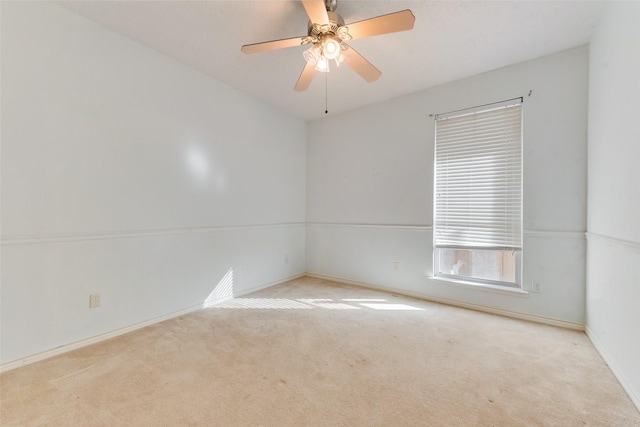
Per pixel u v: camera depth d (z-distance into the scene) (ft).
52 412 4.51
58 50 6.39
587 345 6.87
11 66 5.79
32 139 6.06
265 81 10.01
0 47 5.66
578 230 7.79
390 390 5.11
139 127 7.86
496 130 9.10
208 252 9.73
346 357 6.27
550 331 7.70
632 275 5.01
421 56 8.24
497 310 8.98
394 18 5.14
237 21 6.83
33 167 6.07
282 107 12.28
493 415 4.49
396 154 11.21
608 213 6.12
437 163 10.31
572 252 7.89
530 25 6.85
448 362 6.07
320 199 13.62
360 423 4.32
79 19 6.70
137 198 7.84
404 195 11.03
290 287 12.03
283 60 8.63
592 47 7.24
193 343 6.93
